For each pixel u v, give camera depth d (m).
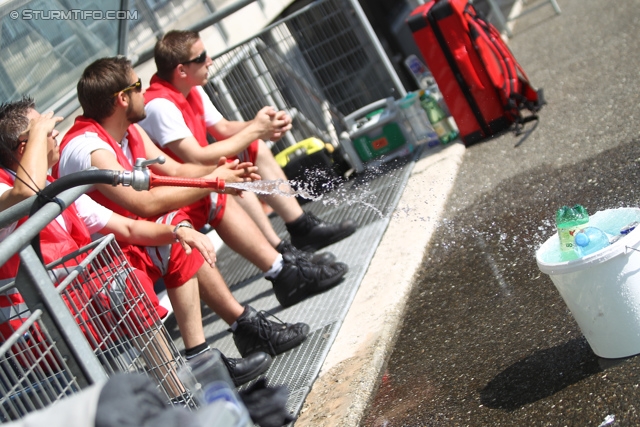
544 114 6.03
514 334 3.32
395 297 4.07
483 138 6.06
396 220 5.18
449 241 4.61
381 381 3.44
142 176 2.61
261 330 3.96
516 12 10.16
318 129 6.76
